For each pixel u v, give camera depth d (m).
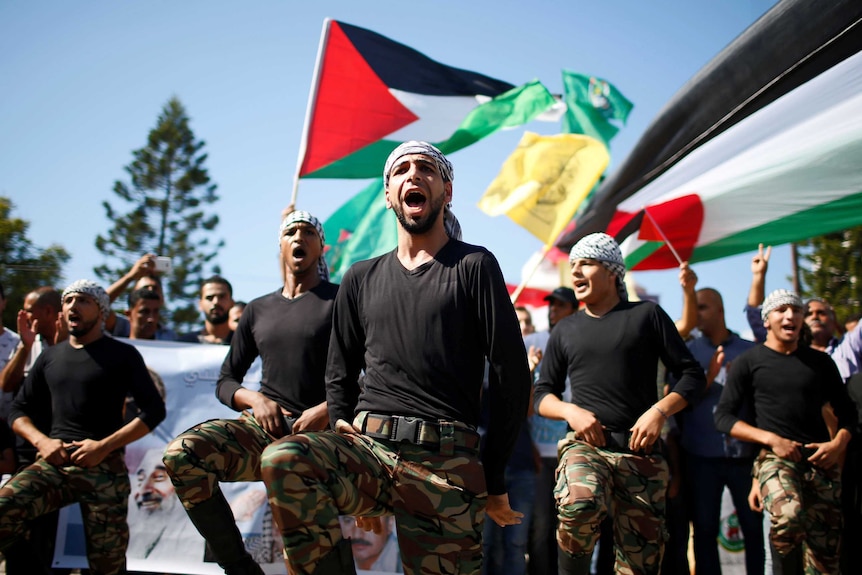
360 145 7.09
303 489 2.64
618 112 9.16
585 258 4.96
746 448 5.81
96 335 5.26
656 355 4.81
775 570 5.38
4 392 5.68
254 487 6.05
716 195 6.30
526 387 3.12
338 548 2.71
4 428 5.52
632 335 4.72
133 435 5.00
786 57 5.16
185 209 40.66
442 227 3.28
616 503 4.64
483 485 3.05
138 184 40.09
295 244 4.53
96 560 4.88
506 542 5.73
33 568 4.70
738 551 6.44
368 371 3.19
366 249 7.04
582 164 6.90
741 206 6.25
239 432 3.91
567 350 4.96
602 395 4.71
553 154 6.96
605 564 6.08
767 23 5.24
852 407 5.49
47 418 5.27
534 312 13.27
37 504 4.68
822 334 6.80
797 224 6.18
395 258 3.29
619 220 7.50
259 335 4.50
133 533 5.99
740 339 6.33
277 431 4.10
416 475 2.98
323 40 7.10
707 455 5.86
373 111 7.15
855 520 5.78
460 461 3.01
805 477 5.32
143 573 6.04
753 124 5.73
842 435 5.36
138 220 39.28
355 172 7.08
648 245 7.41
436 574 2.96
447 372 3.06
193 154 41.19
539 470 6.06
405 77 7.25
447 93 7.31
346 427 3.24
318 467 2.71
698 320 6.37
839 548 5.41
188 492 3.60
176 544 5.98
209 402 6.35
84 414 5.07
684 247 6.83
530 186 6.91
